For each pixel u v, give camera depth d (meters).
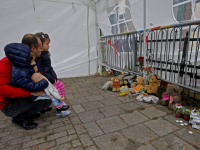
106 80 4.86
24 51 1.84
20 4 4.30
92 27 5.27
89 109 2.82
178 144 1.82
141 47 3.68
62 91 2.69
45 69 2.41
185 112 2.30
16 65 1.88
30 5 4.41
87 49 5.34
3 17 4.20
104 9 4.84
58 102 2.45
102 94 3.60
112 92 3.72
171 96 2.67
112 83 3.77
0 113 2.79
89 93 3.70
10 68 1.94
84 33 5.19
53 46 4.87
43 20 4.62
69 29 4.96
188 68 2.99
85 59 5.37
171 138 1.93
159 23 3.25
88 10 5.08
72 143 1.90
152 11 3.26
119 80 3.72
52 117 2.57
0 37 4.26
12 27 4.33
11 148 1.84
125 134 2.04
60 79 5.04
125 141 1.90
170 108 2.70
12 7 4.24
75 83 4.57
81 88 4.10
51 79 2.46
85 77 5.30
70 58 5.16
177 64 3.12
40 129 2.22
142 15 3.51
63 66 5.13
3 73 1.85
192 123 2.16
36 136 2.06
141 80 3.42
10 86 1.89
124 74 4.45
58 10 4.73
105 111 2.72
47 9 4.61
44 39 2.37
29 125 2.26
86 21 5.14
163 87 3.61
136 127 2.19
